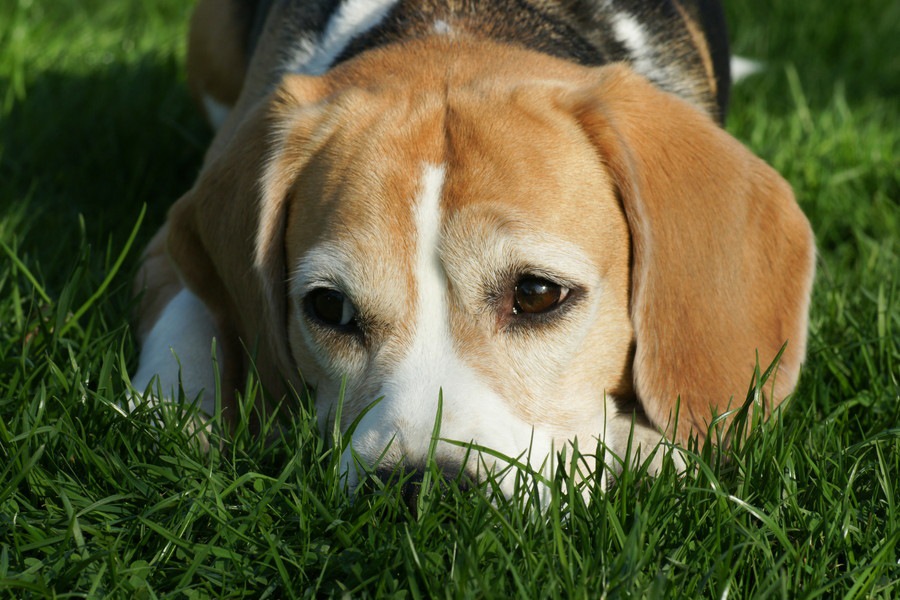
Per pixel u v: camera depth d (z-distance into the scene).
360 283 3.80
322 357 3.99
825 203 6.37
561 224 3.84
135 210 6.45
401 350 3.79
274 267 4.15
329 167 4.02
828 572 3.49
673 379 4.12
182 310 4.70
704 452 3.84
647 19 5.27
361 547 3.51
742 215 4.20
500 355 3.81
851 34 9.07
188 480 3.76
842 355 4.85
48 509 3.67
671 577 3.28
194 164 7.06
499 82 4.23
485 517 3.49
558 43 4.89
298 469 3.74
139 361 4.71
